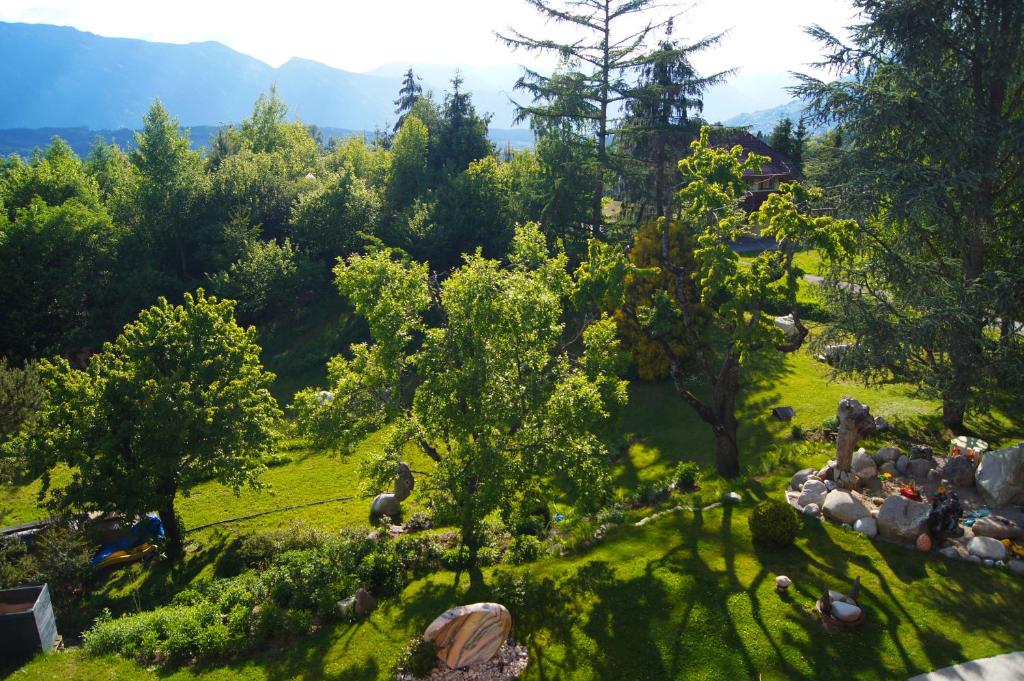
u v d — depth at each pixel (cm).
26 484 3366
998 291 2152
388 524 2597
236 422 2598
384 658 1530
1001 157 2362
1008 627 1432
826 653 1396
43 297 5006
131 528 2591
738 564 1725
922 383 2416
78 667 1592
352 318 5234
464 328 2041
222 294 5194
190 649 1628
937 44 2259
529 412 2039
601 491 2005
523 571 1867
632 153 4384
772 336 2259
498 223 5388
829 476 2095
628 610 1598
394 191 6212
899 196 2131
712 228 2316
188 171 5894
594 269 2320
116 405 2464
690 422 3225
